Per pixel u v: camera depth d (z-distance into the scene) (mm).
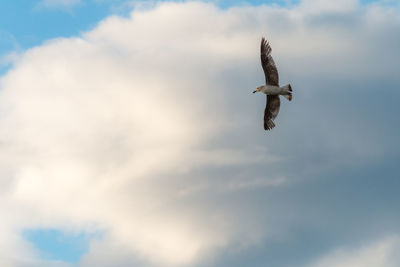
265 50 30719
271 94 30969
